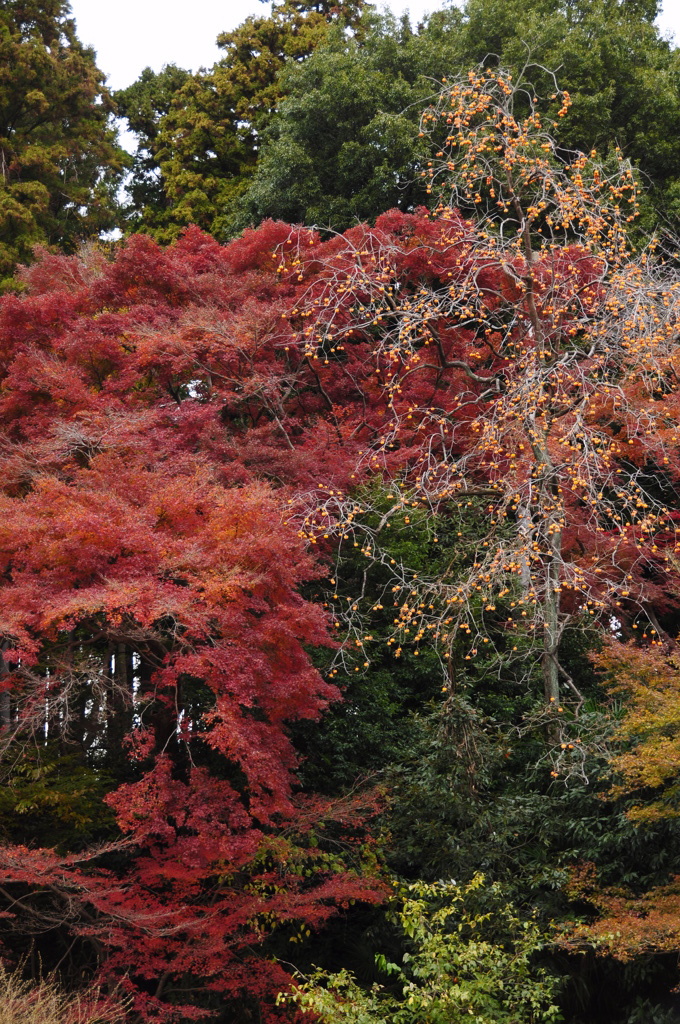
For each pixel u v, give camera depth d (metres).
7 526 12.38
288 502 14.62
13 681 13.81
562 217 16.11
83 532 12.28
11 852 12.41
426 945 10.66
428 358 20.81
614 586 14.83
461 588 14.15
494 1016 10.73
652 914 11.82
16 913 14.39
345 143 26.34
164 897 14.27
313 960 15.57
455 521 18.55
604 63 26.69
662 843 13.18
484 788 14.67
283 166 26.95
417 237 20.91
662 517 17.69
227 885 14.39
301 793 15.23
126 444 14.66
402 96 26.81
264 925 14.65
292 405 20.39
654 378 15.73
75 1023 11.77
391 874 14.36
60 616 11.77
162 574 12.70
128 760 17.00
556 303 16.81
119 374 17.98
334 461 17.56
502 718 16.77
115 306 19.38
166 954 13.83
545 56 26.42
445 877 13.83
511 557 13.96
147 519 13.02
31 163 31.02
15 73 31.59
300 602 14.52
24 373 17.39
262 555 12.88
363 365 20.50
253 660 12.62
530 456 15.58
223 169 35.25
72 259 20.78
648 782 12.02
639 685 13.16
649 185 26.16
